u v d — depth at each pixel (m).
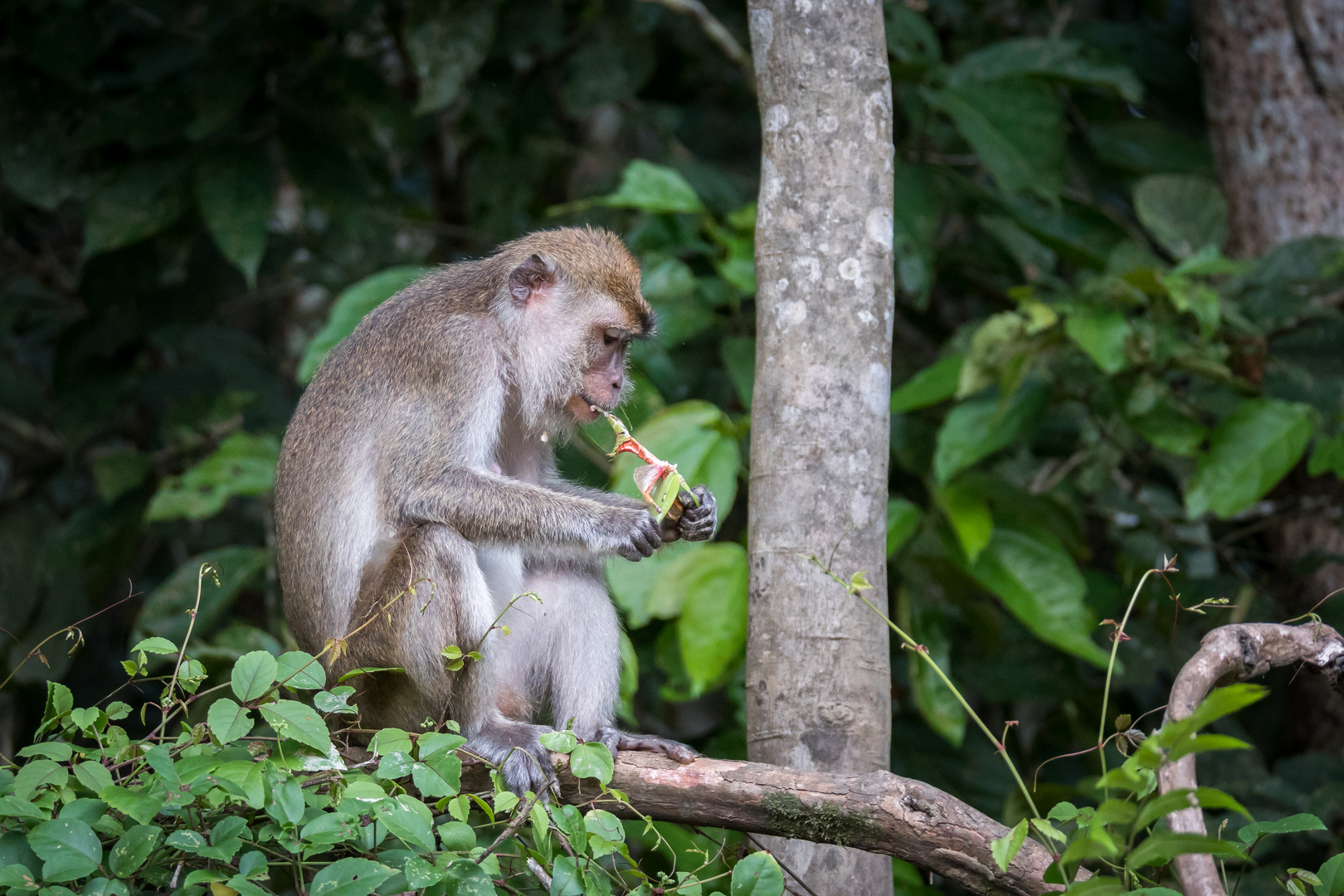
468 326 8.60
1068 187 13.93
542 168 14.72
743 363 10.70
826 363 6.95
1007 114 11.52
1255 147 12.39
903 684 12.11
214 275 14.12
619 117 16.28
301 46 12.90
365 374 8.58
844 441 6.93
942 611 10.50
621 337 9.11
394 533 8.27
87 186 13.73
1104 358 9.65
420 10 12.14
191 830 5.60
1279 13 12.27
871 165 7.04
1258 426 9.98
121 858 5.34
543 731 7.67
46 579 13.62
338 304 10.73
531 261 8.89
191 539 14.12
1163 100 14.39
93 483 16.34
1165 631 11.51
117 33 14.22
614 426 8.27
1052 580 9.87
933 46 12.17
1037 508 10.52
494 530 8.12
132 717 13.91
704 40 15.24
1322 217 12.13
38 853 5.26
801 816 6.19
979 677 11.57
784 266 7.05
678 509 8.14
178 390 14.63
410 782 6.84
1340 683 6.21
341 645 6.56
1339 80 12.09
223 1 12.75
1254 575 12.63
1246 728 12.38
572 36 14.77
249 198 12.11
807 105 7.03
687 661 9.03
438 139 16.34
